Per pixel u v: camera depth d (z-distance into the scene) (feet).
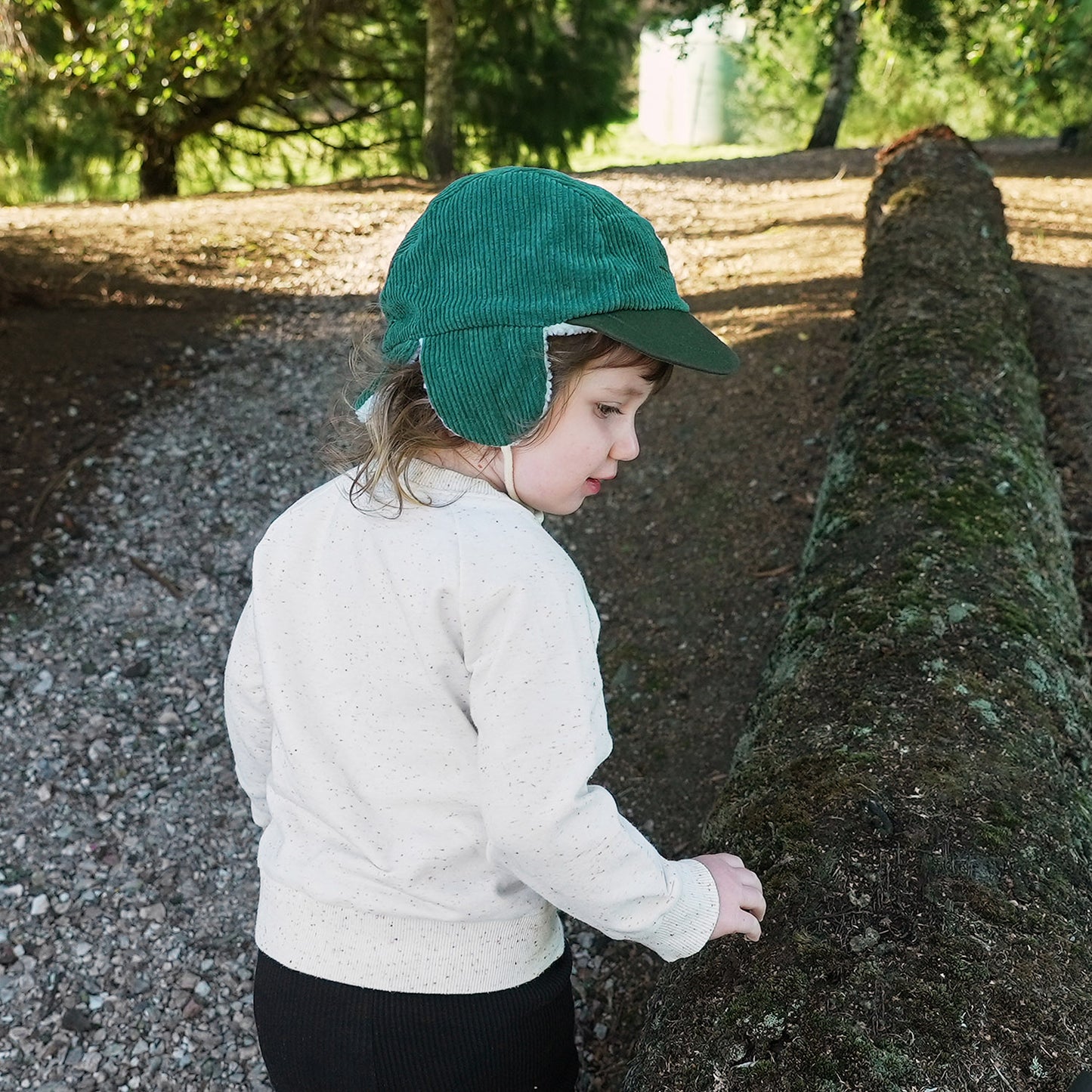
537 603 3.68
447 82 37.73
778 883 5.39
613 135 47.39
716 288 19.77
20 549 12.51
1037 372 14.48
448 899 3.94
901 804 5.71
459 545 3.75
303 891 4.07
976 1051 4.51
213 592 12.27
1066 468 12.34
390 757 3.89
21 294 18.44
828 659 7.22
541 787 3.62
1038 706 6.66
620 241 3.71
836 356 15.70
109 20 31.73
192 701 10.68
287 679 4.07
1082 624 9.00
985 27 38.70
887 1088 4.38
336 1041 4.01
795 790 5.99
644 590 11.87
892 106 55.47
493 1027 4.05
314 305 20.20
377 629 3.87
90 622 11.58
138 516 13.38
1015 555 8.27
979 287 13.01
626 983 7.54
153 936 8.20
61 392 15.71
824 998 4.77
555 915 4.41
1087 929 5.19
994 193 17.02
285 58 37.63
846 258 20.24
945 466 9.31
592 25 41.93
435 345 3.65
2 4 30.45
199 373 17.04
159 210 27.50
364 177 37.32
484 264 3.64
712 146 66.03
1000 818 5.63
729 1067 4.64
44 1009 7.59
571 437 3.81
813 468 13.19
